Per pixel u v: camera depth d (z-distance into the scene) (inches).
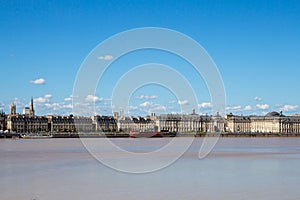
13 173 2556.6
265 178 2357.3
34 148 4985.2
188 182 2202.3
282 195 1856.5
